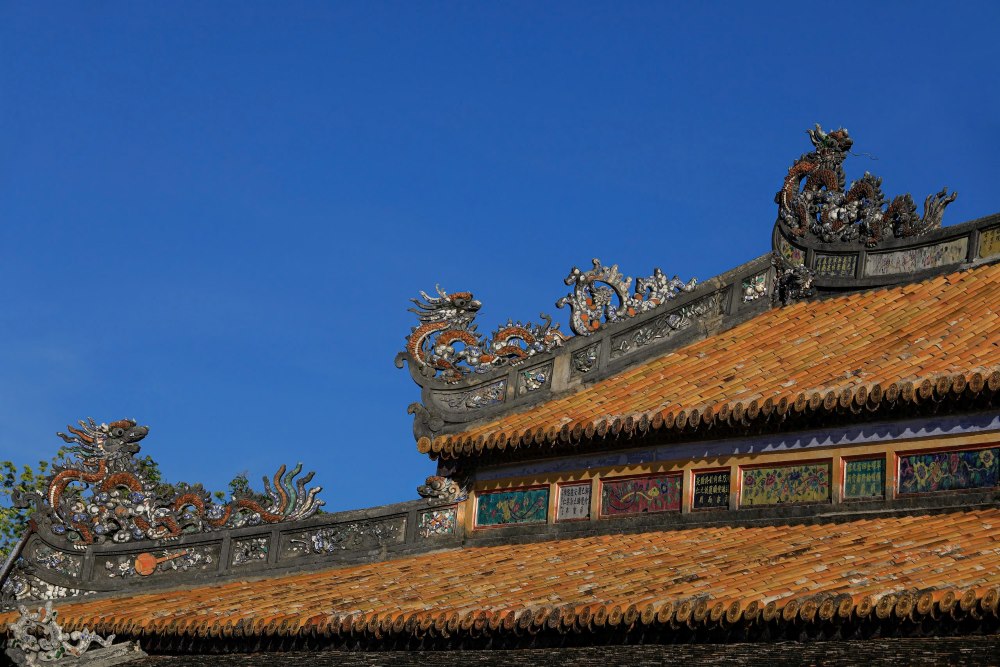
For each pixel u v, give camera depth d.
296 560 33.16
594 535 30.78
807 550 25.36
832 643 21.30
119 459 34.53
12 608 33.47
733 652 22.16
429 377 34.09
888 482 27.34
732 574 24.42
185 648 29.77
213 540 33.72
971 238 32.44
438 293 34.59
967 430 26.69
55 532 34.16
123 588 33.78
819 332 32.25
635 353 33.75
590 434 30.89
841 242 34.34
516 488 32.19
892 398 27.30
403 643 26.36
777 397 28.80
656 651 23.08
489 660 25.09
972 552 22.73
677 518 29.77
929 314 31.02
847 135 35.00
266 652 28.52
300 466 33.69
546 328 34.06
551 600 25.09
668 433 30.20
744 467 29.27
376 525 32.97
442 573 29.52
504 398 33.69
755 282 34.78
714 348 33.28
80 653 30.56
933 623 20.39
